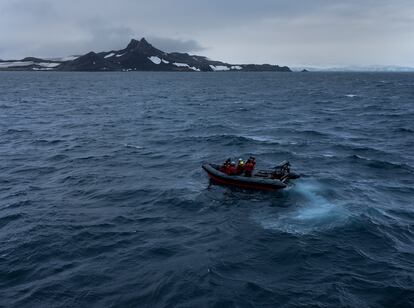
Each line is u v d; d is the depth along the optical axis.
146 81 199.50
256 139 39.44
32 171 28.41
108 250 16.50
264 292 13.47
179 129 46.16
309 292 13.48
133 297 13.21
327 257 15.82
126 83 176.62
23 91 118.62
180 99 92.00
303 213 20.23
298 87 145.88
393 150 34.66
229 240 17.38
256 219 19.66
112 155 33.06
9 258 15.75
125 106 74.75
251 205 21.52
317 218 19.56
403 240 17.34
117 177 26.78
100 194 23.42
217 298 13.12
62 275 14.55
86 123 51.78
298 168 28.47
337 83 180.12
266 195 22.91
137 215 20.30
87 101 86.56
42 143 38.47
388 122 51.72
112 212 20.66
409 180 25.75
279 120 54.09
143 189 24.20
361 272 14.75
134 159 31.72
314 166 29.05
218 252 16.28
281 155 32.44
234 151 34.19
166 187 24.53
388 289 13.60
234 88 139.38
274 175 24.17
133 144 37.59
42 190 24.19
